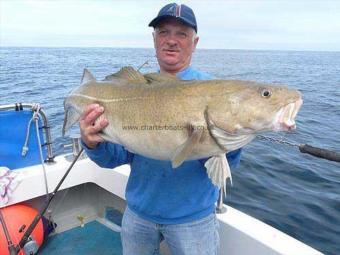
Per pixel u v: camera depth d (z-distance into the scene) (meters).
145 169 2.32
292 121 1.79
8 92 17.22
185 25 2.34
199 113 1.86
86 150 2.26
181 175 2.23
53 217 3.90
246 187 5.21
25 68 36.88
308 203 4.73
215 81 1.92
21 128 3.51
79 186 4.03
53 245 3.73
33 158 3.63
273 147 7.13
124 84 2.19
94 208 4.20
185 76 2.39
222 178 1.92
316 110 12.41
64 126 2.57
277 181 5.46
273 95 1.82
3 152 3.46
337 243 3.87
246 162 6.24
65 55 85.25
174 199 2.25
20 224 3.23
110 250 3.68
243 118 1.83
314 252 2.38
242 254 2.62
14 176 3.34
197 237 2.27
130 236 2.47
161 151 1.97
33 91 17.67
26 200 3.58
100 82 2.33
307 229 4.13
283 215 4.42
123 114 2.06
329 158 1.96
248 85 1.87
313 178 5.59
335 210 4.54
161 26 2.38
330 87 21.94
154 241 2.43
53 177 3.55
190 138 1.79
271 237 2.53
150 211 2.31
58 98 15.34
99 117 2.16
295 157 6.54
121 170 3.61
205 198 2.27
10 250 2.95
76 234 3.92
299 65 57.31
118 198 4.07
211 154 1.93
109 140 2.16
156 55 2.51
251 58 85.62
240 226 2.66
